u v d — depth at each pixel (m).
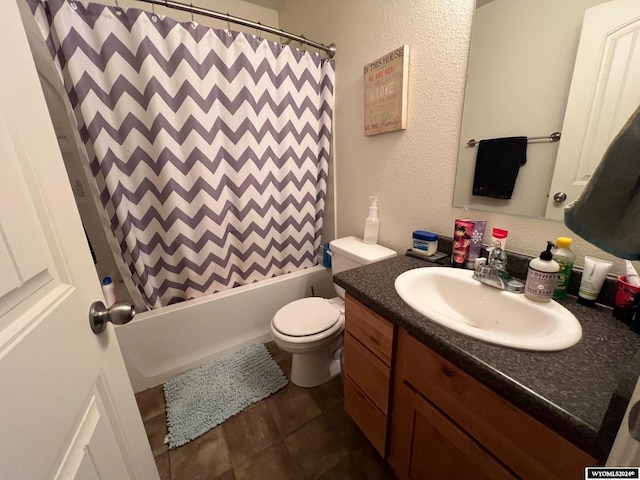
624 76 0.65
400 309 0.75
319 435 1.20
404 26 1.13
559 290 0.77
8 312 0.34
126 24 1.12
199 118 1.30
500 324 0.81
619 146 0.43
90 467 0.46
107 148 1.17
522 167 0.86
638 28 0.61
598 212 0.48
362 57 1.36
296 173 1.68
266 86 1.45
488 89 0.90
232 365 1.58
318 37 1.64
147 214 1.35
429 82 1.08
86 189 1.44
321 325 1.31
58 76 1.06
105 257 1.59
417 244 1.16
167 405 1.34
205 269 1.52
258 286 1.70
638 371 0.35
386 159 1.35
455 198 1.08
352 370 1.03
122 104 1.17
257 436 1.20
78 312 0.49
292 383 1.48
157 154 1.26
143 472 0.67
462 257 0.99
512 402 0.52
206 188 1.39
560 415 0.44
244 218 1.58
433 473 0.77
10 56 0.39
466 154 1.01
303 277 1.85
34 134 0.43
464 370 0.61
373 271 1.02
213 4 1.79
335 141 1.69
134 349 1.39
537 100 0.80
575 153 0.75
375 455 1.12
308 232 1.85
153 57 1.16
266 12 1.97
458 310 0.92
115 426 0.58
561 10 0.72
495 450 0.58
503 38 0.84
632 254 0.45
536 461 0.50
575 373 0.51
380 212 1.46
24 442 0.34
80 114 1.12
